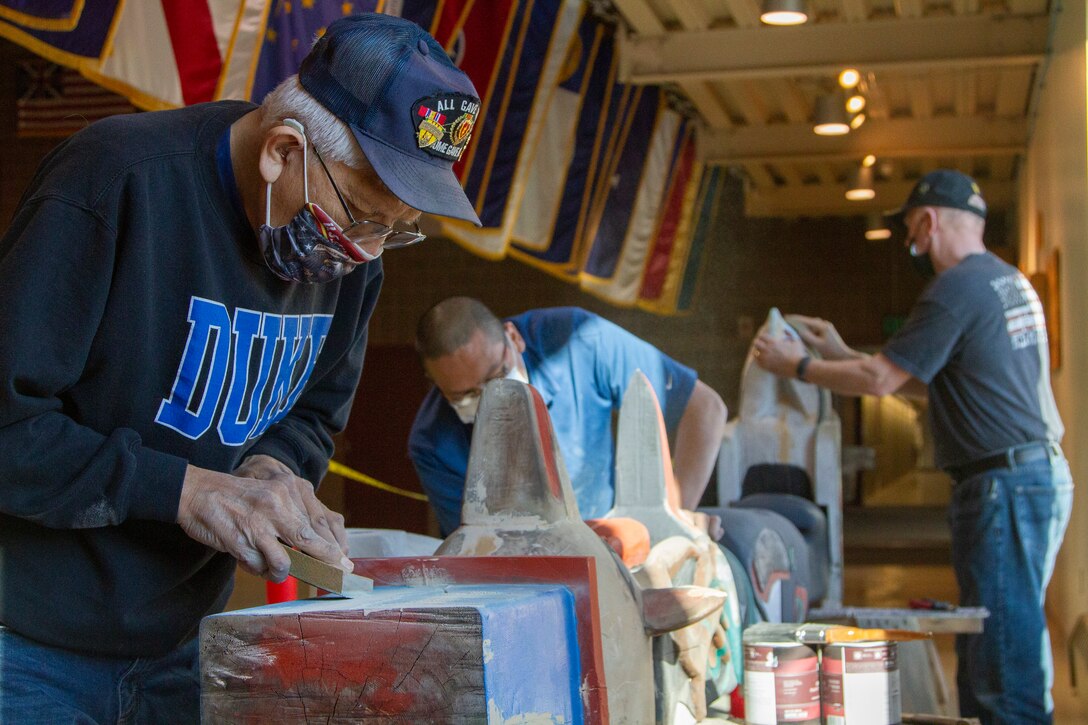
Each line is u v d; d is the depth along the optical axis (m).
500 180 5.33
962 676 3.71
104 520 1.33
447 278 12.09
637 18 6.95
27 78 7.58
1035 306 3.71
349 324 1.73
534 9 5.45
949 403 3.70
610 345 2.92
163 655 1.58
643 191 8.47
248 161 1.43
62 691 1.47
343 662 1.16
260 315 1.52
